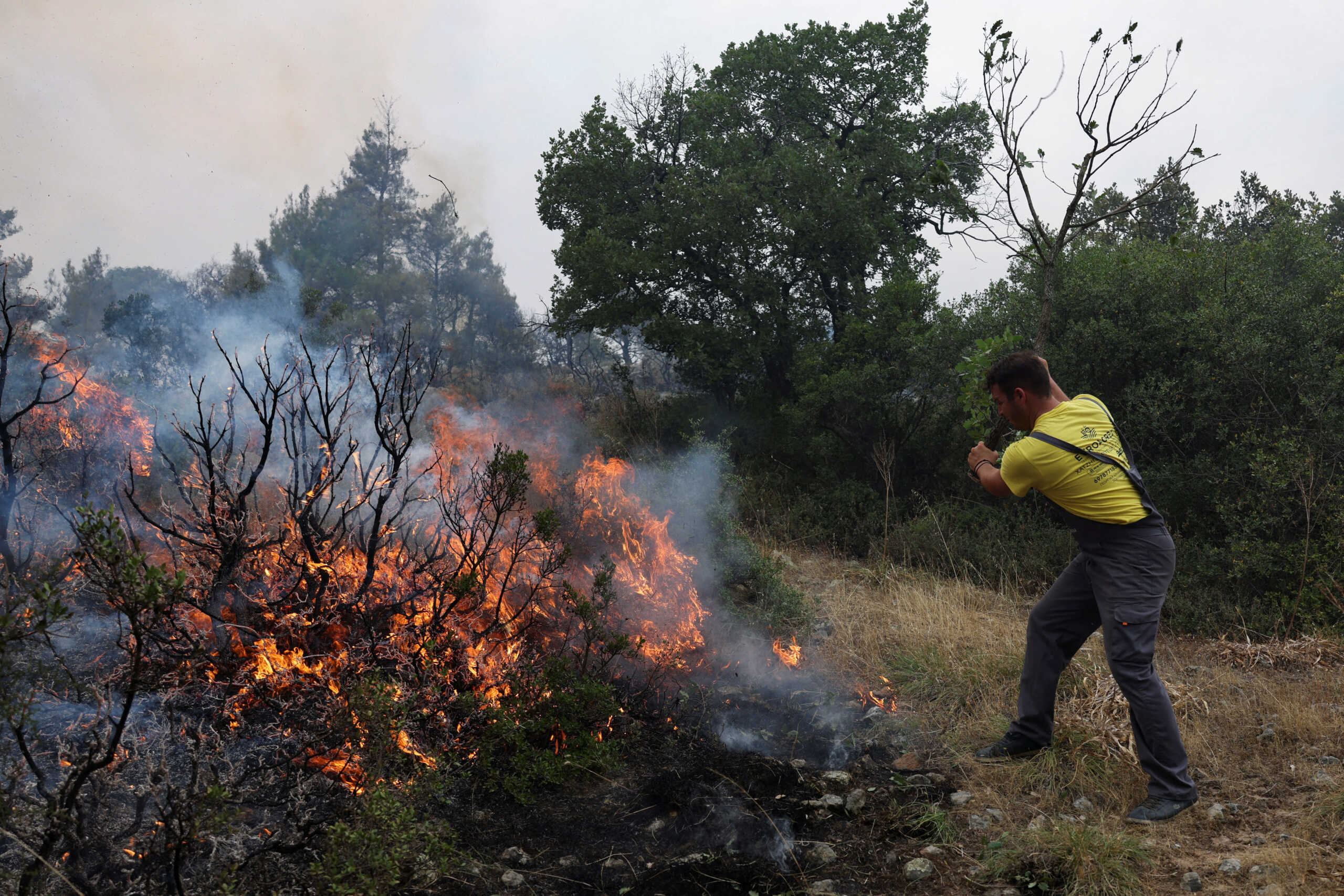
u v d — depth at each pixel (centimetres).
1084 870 260
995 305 794
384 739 270
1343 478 534
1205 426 614
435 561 383
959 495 799
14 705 210
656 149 1133
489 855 272
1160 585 313
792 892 258
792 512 808
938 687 419
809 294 1055
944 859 279
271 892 228
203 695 304
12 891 200
